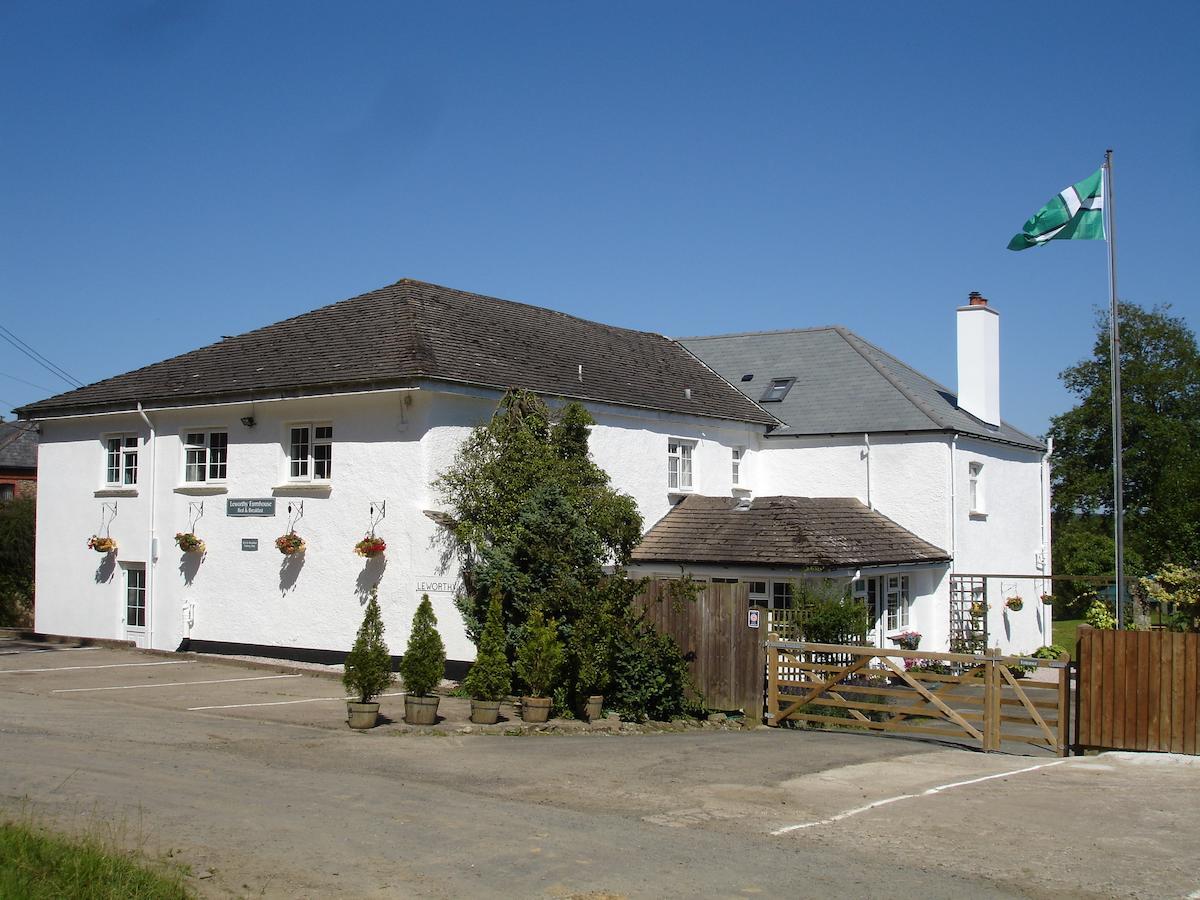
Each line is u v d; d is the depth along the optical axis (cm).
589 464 1961
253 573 2069
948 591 2672
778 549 2252
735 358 3253
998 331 3059
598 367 2491
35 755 1095
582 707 1634
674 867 801
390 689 1767
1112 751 1388
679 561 2281
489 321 2416
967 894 759
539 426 1942
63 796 916
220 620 2106
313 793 986
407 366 1872
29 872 683
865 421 2798
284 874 750
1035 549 3272
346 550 1950
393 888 734
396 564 1891
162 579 2206
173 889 690
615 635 1652
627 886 754
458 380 1903
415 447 1884
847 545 2366
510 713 1587
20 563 3092
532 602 1703
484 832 878
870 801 1049
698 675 1748
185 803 920
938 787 1124
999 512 3014
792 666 1677
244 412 2094
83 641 2342
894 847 877
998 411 3042
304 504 2008
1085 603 4394
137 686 1727
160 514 2220
